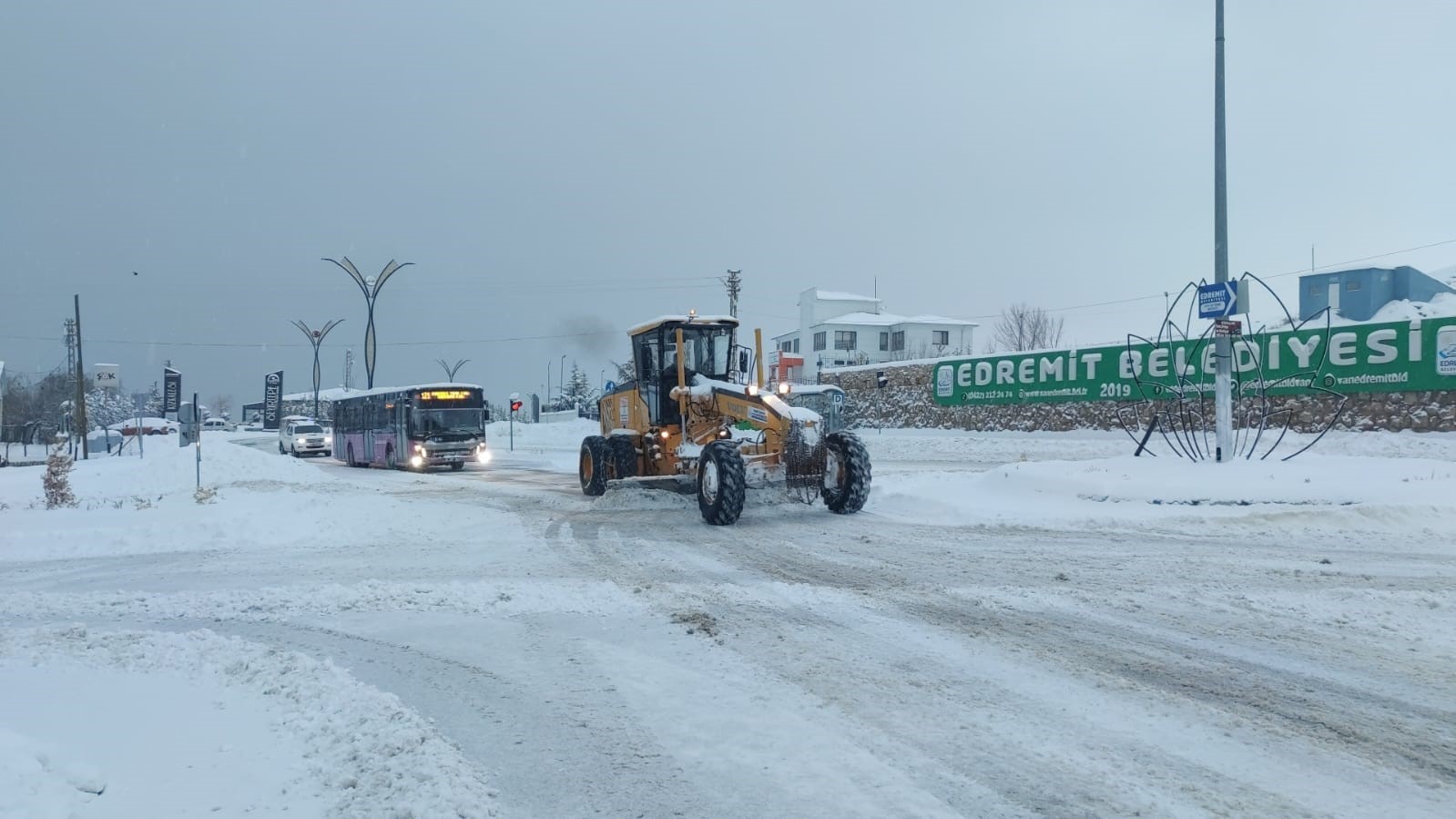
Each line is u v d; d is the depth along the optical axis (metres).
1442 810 3.99
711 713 5.38
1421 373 22.53
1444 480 13.49
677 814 4.07
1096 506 13.94
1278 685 5.71
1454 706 5.31
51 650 6.88
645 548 11.41
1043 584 8.84
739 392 14.45
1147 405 28.88
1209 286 15.39
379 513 15.00
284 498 16.23
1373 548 10.66
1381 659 6.24
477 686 6.00
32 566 11.47
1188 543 11.23
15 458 44.78
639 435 17.06
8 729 4.85
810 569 9.78
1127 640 6.80
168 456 26.30
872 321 72.81
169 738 4.87
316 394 61.94
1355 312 42.25
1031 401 33.16
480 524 14.08
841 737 4.95
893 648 6.69
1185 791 4.21
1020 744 4.81
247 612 8.34
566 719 5.35
